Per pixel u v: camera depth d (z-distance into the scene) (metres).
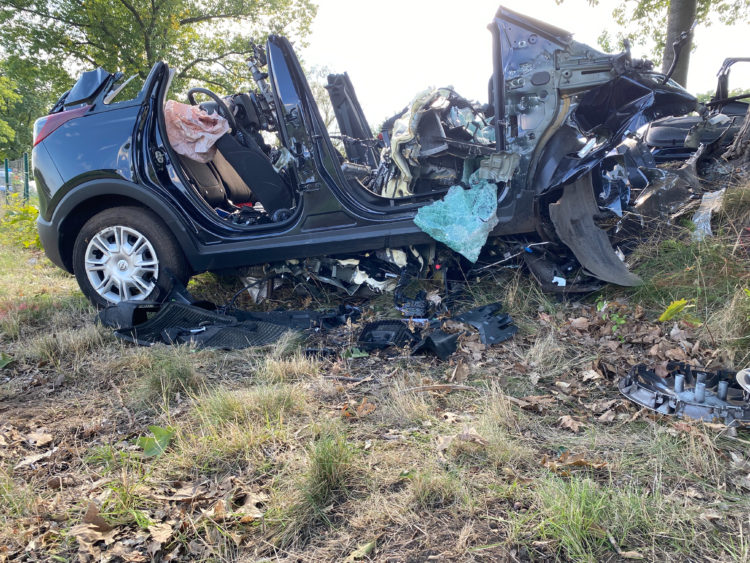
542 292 3.81
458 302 3.89
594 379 2.73
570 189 3.72
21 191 13.80
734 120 5.04
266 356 3.17
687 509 1.68
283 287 4.41
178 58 24.02
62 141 4.02
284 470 1.97
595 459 2.00
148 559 1.58
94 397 2.75
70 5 21.80
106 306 4.09
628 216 3.99
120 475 2.00
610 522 1.62
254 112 4.16
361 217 3.74
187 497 1.83
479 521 1.68
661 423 2.25
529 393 2.64
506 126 3.53
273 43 3.74
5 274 5.77
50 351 3.34
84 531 1.66
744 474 1.88
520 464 1.98
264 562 1.55
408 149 3.73
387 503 1.78
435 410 2.46
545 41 3.38
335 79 4.98
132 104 3.95
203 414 2.38
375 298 4.14
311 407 2.51
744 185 3.88
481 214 3.57
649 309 3.44
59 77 23.95
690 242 3.75
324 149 3.76
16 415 2.55
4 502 1.83
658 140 5.85
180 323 3.66
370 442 2.17
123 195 3.90
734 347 2.78
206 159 4.09
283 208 4.14
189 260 3.94
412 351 3.15
